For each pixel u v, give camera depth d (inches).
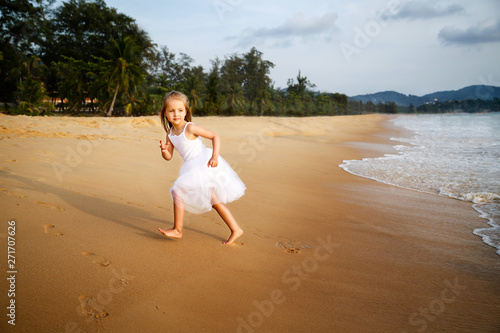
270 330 72.9
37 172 187.3
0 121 418.0
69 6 1723.7
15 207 126.6
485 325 80.4
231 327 72.9
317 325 76.5
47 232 110.1
